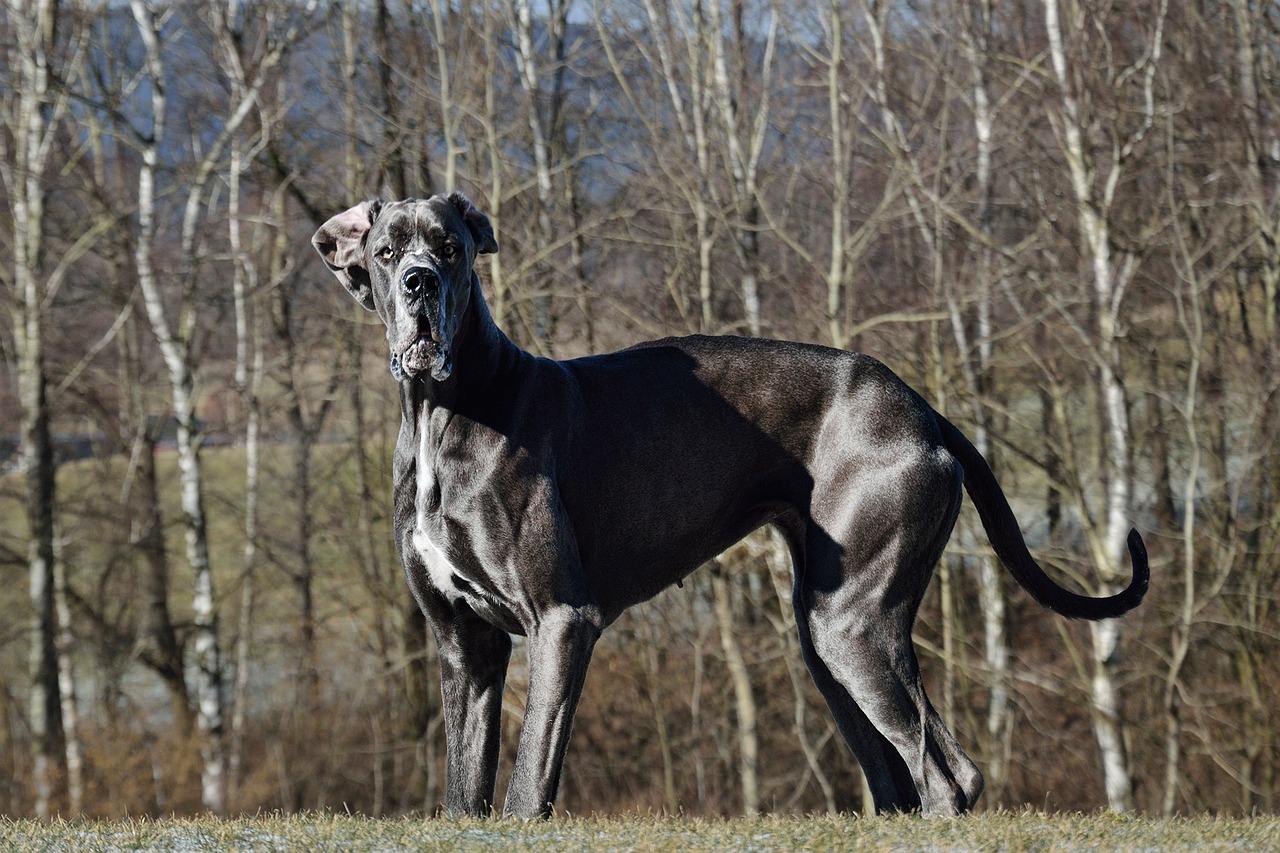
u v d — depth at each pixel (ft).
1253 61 61.77
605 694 67.26
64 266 65.77
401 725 71.00
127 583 72.90
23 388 64.95
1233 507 56.03
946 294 55.06
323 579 77.10
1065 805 64.69
